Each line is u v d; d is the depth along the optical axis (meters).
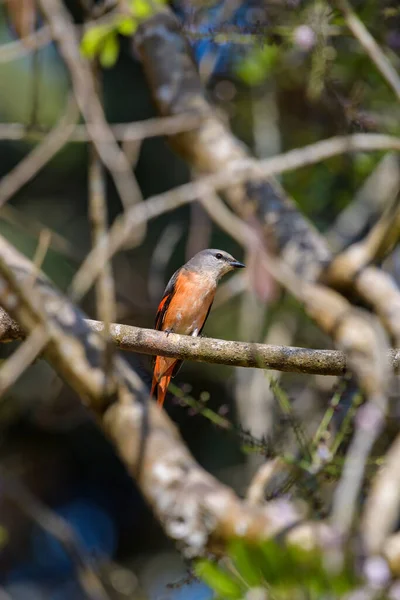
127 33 10.52
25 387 16.67
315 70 10.55
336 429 8.12
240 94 14.77
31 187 17.70
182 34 12.17
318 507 6.89
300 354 7.23
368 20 12.48
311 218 15.44
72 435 19.44
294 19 11.39
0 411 16.66
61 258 16.41
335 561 5.12
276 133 14.22
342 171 14.10
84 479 19.98
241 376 12.68
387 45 12.82
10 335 7.73
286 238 10.61
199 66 13.10
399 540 6.00
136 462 7.91
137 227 9.25
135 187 9.77
